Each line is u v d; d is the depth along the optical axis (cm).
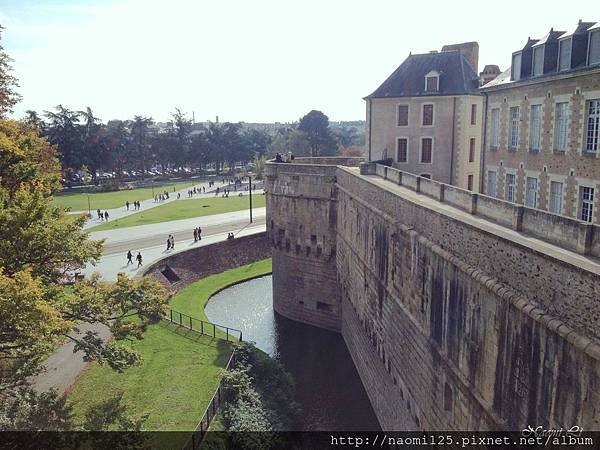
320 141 14888
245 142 16738
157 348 3469
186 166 18525
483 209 1998
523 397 1397
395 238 2570
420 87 4875
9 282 1642
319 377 3669
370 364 3266
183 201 10238
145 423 2578
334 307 4519
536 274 1334
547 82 2856
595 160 2486
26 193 2189
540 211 1595
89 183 13312
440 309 1986
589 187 2542
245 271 6088
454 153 4800
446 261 1903
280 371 3431
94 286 2409
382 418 2967
